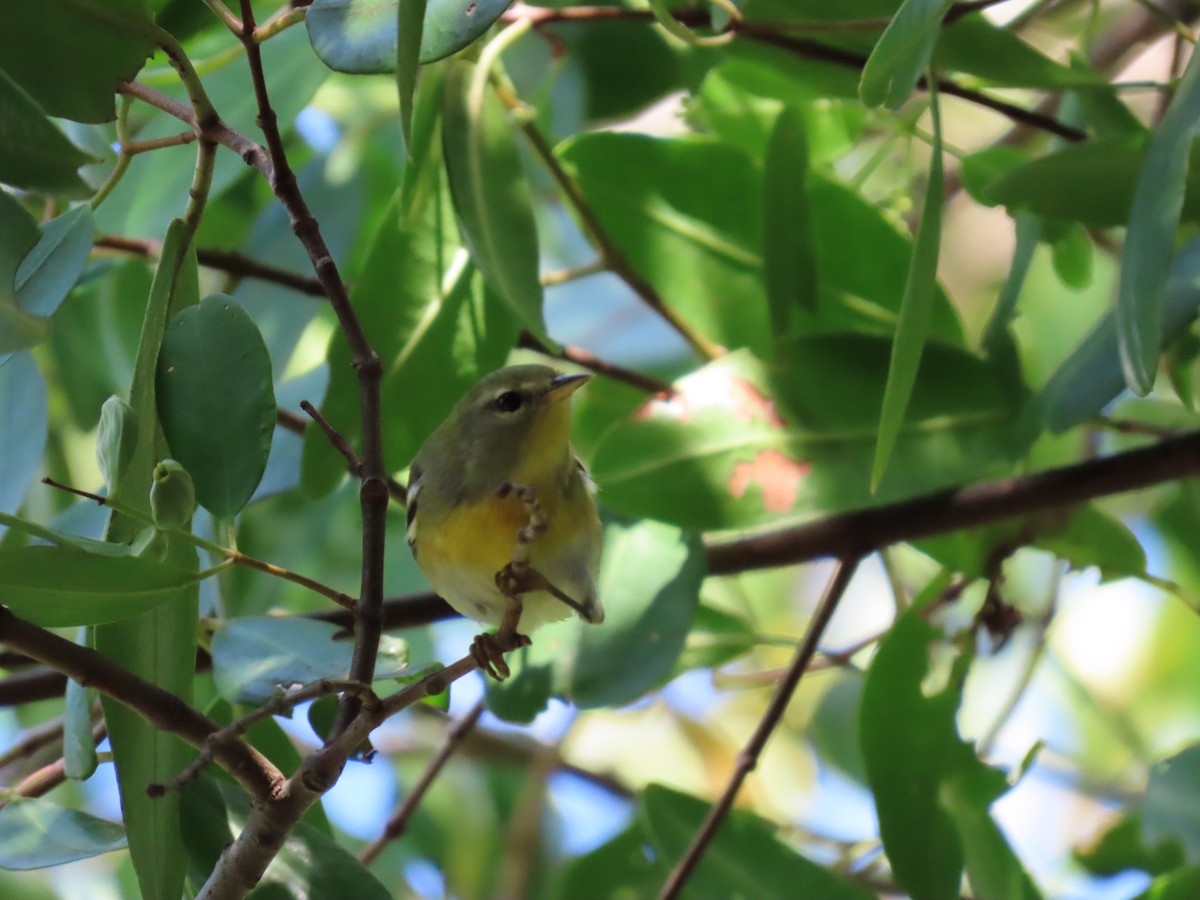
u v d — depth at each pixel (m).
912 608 8.61
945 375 8.48
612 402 11.10
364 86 12.82
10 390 8.03
